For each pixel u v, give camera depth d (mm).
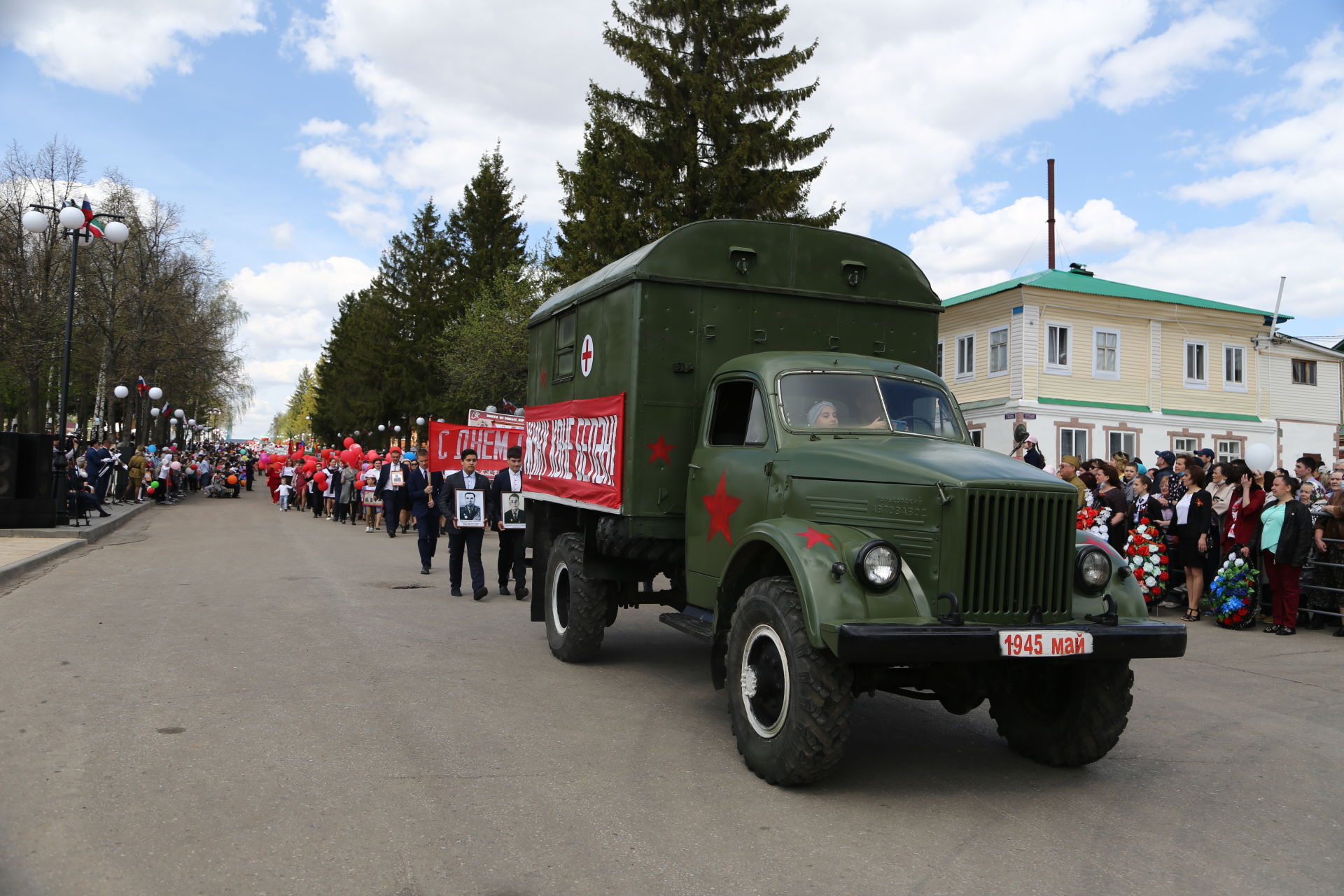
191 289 48500
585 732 5578
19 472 17359
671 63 23953
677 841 3930
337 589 11555
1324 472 14383
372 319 63562
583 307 7793
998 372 30000
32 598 10133
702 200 24047
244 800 4223
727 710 6250
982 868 3750
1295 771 5199
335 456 28234
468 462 11398
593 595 7512
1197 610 10836
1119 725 4945
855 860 3795
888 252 7238
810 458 5285
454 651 7938
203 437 77562
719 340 6699
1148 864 3840
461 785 4539
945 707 5488
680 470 6586
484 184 52469
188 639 7969
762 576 5465
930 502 4621
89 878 3375
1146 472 14203
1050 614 4621
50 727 5258
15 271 37281
